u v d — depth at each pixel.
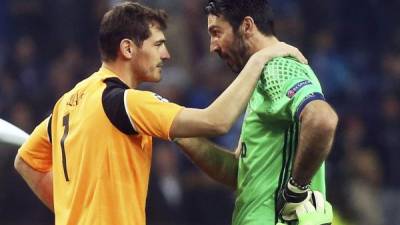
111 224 18.08
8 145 21.45
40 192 20.20
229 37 18.83
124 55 18.75
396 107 43.72
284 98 18.02
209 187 37.66
